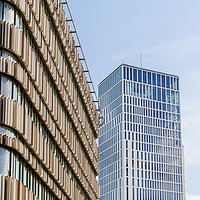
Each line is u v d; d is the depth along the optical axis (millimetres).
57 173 61125
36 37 50906
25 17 47031
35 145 49344
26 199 45812
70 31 70562
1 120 41750
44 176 55031
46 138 57250
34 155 50031
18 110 43469
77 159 77625
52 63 58938
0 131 42000
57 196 63281
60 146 63844
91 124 94250
